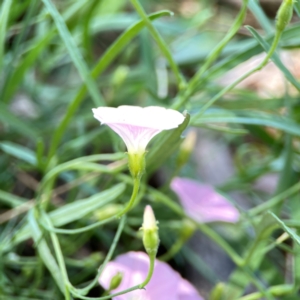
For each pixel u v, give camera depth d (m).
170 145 0.21
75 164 0.25
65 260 0.26
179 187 0.27
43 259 0.22
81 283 0.28
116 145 0.26
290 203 0.26
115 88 0.32
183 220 0.27
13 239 0.24
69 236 0.28
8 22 0.29
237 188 0.30
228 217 0.27
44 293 0.26
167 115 0.18
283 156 0.28
